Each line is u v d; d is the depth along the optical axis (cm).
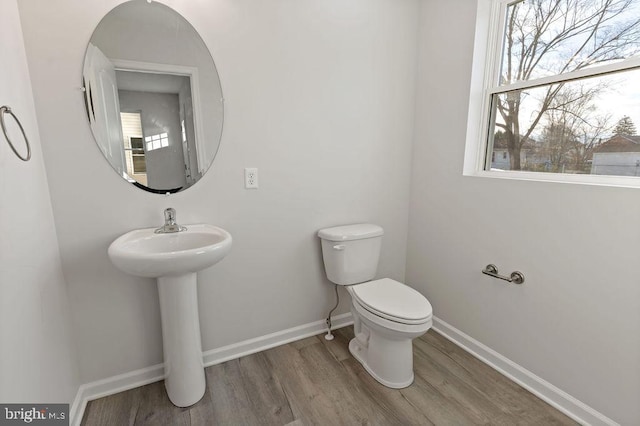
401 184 224
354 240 185
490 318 177
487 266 174
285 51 169
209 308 173
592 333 133
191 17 147
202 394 152
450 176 195
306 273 198
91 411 144
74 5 126
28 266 108
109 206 143
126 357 157
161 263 117
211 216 165
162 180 152
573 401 141
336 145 194
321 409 145
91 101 134
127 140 143
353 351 185
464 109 183
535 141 162
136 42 139
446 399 151
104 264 146
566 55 147
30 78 122
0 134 96
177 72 148
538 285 152
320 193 194
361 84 195
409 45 208
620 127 130
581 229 134
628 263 121
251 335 188
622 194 120
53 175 131
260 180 174
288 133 177
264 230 180
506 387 160
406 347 158
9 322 93
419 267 226
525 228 155
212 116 157
